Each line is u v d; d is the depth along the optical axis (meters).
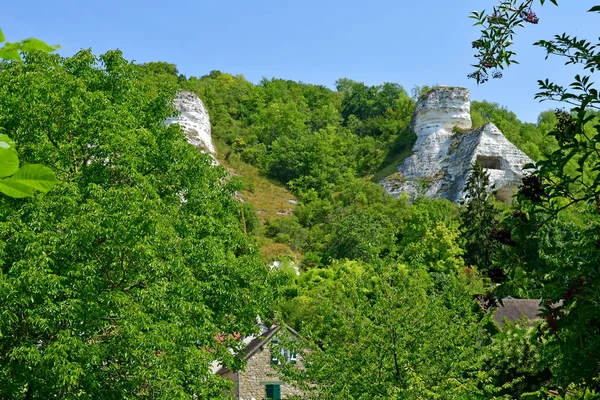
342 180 107.50
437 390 19.16
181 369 18.73
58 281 16.39
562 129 6.79
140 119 23.50
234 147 117.94
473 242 63.16
